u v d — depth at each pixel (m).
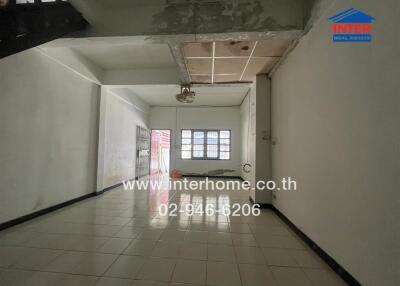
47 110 3.86
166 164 11.26
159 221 3.62
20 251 2.48
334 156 2.17
